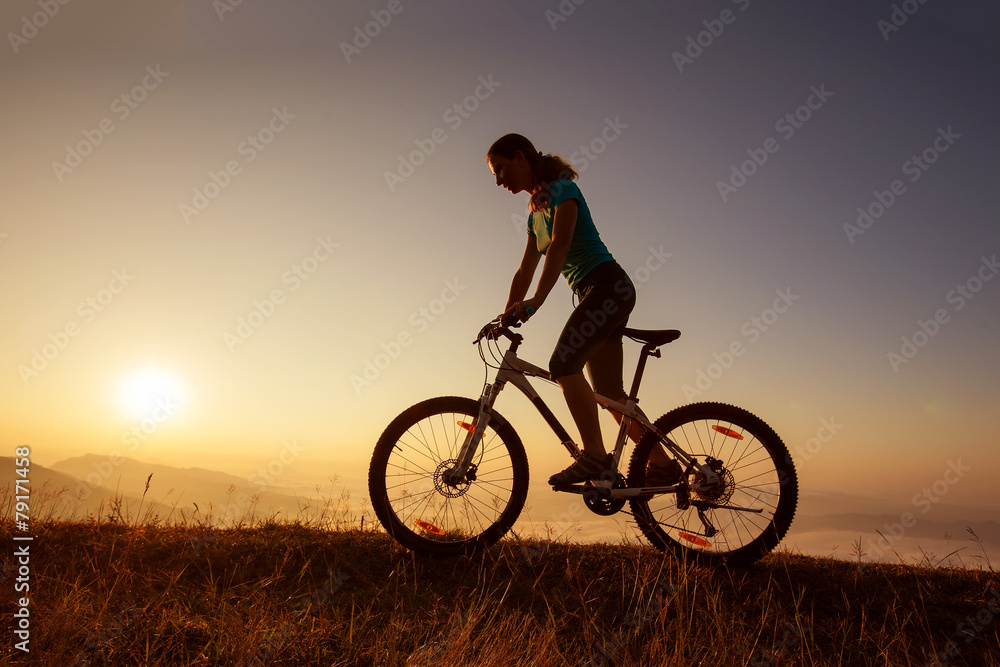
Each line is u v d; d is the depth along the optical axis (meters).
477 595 2.53
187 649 1.89
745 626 2.38
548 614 2.41
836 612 2.55
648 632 2.31
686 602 2.51
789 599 2.62
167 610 2.13
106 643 1.84
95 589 2.37
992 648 2.28
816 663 2.16
